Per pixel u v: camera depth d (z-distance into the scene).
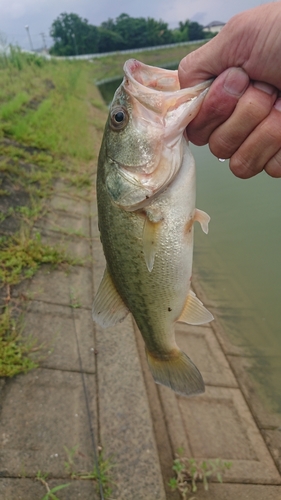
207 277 0.86
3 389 0.45
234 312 0.74
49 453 0.40
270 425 0.51
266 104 0.22
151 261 0.27
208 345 0.64
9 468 0.38
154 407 0.48
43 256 0.71
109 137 0.28
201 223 0.28
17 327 0.54
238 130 0.23
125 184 0.27
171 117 0.25
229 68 0.22
